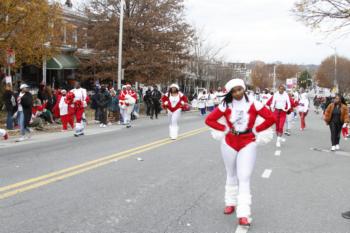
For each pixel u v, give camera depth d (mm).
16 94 18906
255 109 6219
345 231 6148
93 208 6914
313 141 18062
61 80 36625
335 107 15195
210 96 36750
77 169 10055
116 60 35062
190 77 61094
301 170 11070
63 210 6773
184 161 11641
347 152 14945
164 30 36906
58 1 27297
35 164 10727
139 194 7902
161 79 36469
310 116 42312
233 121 6250
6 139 15562
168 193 8039
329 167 11695
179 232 5891
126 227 6039
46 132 19078
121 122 24688
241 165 6242
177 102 16516
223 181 9227
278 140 15875
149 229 5980
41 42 24125
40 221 6211
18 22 22938
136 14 36094
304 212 7082
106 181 8875
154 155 12539
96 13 36812
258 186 8969
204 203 7398
